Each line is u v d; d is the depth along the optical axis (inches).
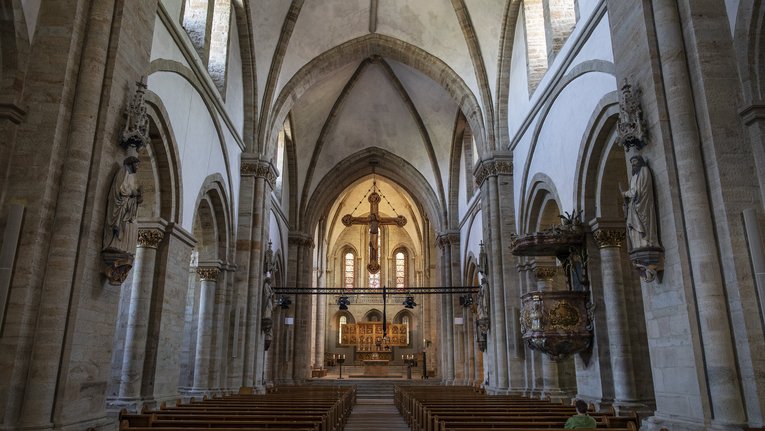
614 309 484.4
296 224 1204.5
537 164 662.5
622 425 354.3
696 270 303.7
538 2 710.5
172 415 353.1
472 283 1117.7
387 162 1299.2
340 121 1198.3
